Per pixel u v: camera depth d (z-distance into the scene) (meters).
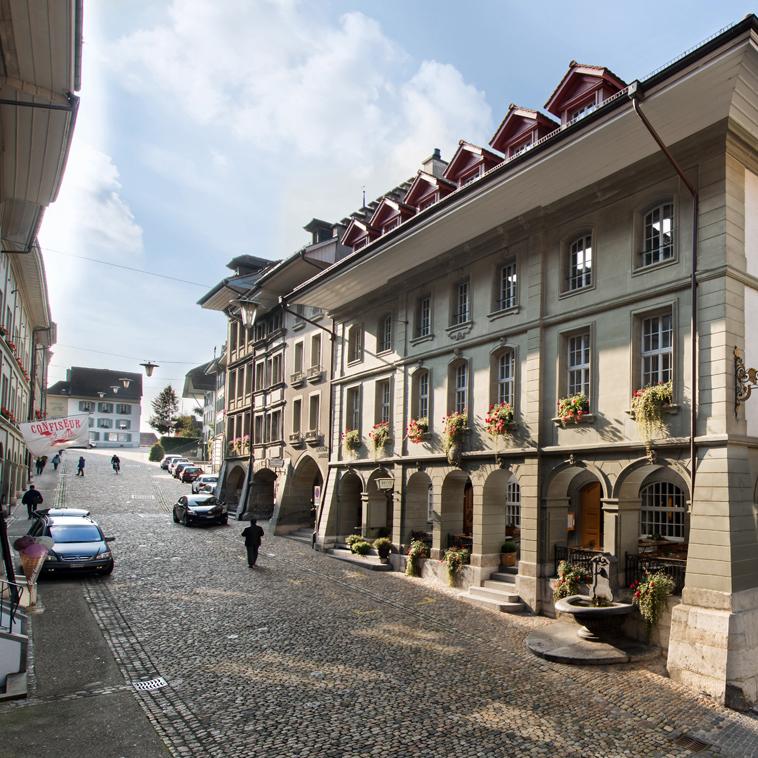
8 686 9.62
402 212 22.53
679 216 13.48
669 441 12.86
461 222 17.92
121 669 10.78
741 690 10.52
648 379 14.09
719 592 11.34
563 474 15.81
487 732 8.89
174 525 29.59
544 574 15.77
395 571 21.14
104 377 94.56
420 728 8.91
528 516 16.28
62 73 10.22
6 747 7.81
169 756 7.84
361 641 12.88
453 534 19.94
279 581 18.50
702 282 12.77
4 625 11.27
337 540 25.27
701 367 12.59
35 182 13.84
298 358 31.61
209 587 17.22
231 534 28.09
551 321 16.34
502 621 14.95
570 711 9.77
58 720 8.70
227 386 41.75
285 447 31.30
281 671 10.96
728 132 12.65
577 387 15.84
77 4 8.88
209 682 10.34
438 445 20.16
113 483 45.31
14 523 26.22
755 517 12.22
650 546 15.85
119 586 16.84
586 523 19.00
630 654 12.20
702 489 12.09
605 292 15.01
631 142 13.61
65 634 12.58
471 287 19.38
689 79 11.49
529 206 16.73
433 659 11.91
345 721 9.04
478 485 18.22
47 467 51.78
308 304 26.80
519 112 17.81
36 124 11.53
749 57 10.99
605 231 15.23
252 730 8.64
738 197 12.88
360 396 25.23
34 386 42.38
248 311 22.72
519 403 17.12
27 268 29.67
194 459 72.75
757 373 12.50
